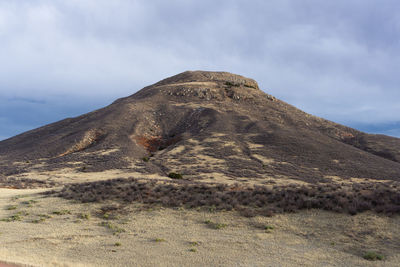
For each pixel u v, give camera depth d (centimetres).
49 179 5281
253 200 1961
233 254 1273
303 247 1327
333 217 1598
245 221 1675
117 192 2381
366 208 1625
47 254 1296
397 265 1116
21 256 1246
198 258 1240
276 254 1259
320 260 1189
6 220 1891
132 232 1608
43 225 1766
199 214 1836
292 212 1733
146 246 1393
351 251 1264
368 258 1186
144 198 2209
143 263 1197
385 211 1559
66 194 2483
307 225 1550
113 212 1984
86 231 1642
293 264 1159
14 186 4253
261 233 1502
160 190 2369
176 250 1334
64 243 1455
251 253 1277
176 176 5231
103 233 1606
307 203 1769
